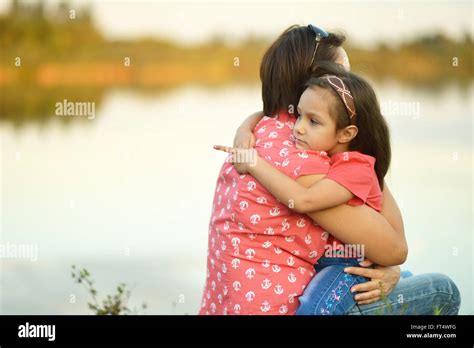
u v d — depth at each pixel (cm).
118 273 609
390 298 348
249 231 338
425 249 647
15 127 1290
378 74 1470
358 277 344
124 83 1537
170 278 598
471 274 583
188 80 1534
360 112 339
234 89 1497
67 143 1136
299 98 352
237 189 341
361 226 335
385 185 367
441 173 894
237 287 340
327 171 333
